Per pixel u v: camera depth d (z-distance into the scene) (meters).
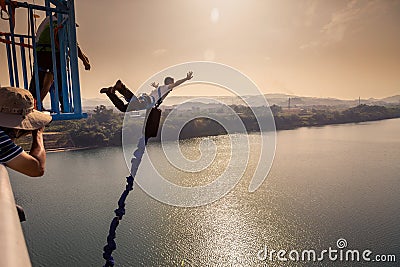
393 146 168.88
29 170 3.11
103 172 117.25
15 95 3.33
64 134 173.25
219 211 86.31
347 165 127.50
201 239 69.31
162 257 60.97
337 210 81.12
